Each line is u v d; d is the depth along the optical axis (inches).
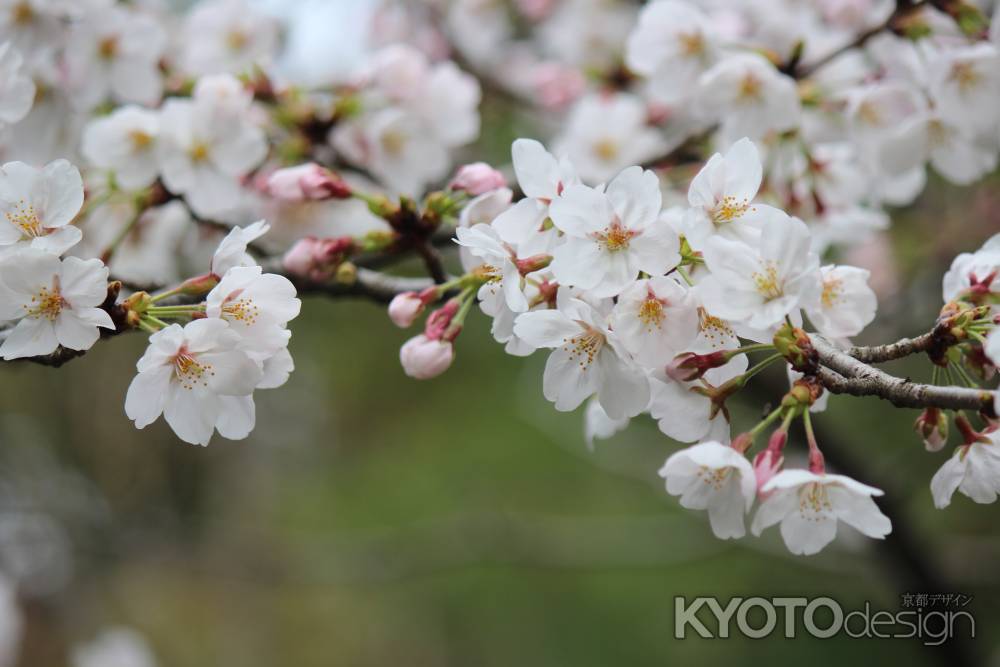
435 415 96.5
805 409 30.5
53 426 86.6
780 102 36.7
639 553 54.1
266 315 31.2
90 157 36.2
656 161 39.0
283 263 34.1
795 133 37.6
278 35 41.0
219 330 30.7
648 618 76.3
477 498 85.8
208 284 31.5
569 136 45.3
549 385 31.1
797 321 30.4
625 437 54.2
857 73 38.3
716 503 31.3
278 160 38.1
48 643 77.3
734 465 30.6
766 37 41.4
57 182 31.3
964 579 46.9
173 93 38.5
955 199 49.9
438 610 90.1
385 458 97.5
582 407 54.5
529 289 31.3
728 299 30.3
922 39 36.7
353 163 38.5
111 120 36.3
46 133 36.9
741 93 36.8
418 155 39.2
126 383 89.0
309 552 62.1
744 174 30.9
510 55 59.7
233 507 99.7
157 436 94.7
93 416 88.5
